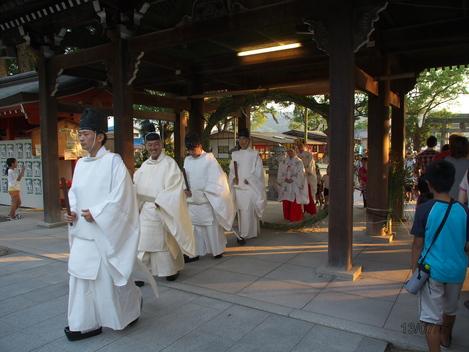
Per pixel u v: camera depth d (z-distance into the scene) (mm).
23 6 6555
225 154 14664
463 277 2625
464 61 7387
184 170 5078
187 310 3799
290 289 4293
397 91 7816
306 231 7227
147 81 9430
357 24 4457
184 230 4375
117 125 6387
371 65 6680
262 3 5074
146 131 4641
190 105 9070
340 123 4566
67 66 7293
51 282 4645
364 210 9742
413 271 2721
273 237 6781
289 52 7293
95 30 7961
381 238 6500
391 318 3551
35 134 10016
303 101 6895
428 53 7152
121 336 3291
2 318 3666
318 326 3455
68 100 9531
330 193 4688
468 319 3525
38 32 7477
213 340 3223
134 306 3404
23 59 12570
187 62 8398
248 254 5734
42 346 3145
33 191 10242
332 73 4578
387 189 6785
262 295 4137
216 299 4059
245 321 3561
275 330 3387
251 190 6461
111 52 6418
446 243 2582
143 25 6941
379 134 6598
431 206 2650
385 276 4680
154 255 4477
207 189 5379
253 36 6777
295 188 7918
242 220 6371
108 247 3053
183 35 5711
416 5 5266
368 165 6734
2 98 9516
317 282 4504
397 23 6141
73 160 10273
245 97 7668
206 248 5508
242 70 8492
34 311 3822
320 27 4625
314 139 22219
